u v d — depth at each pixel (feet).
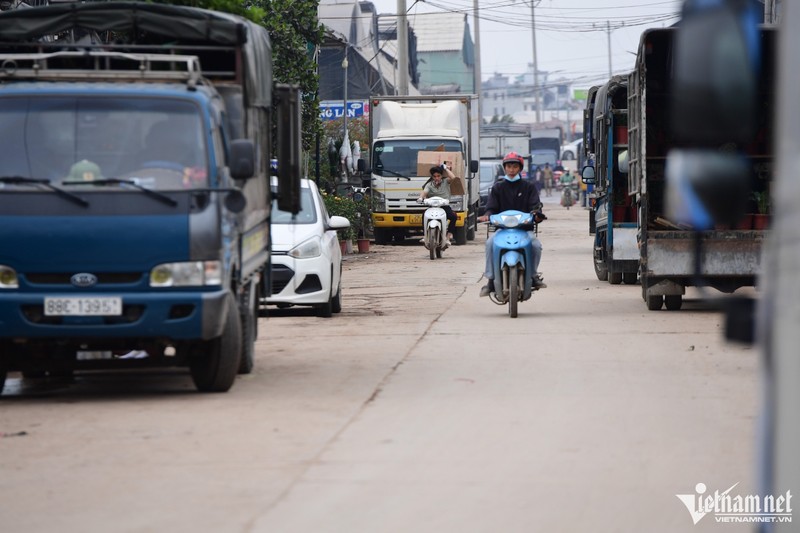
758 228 183.01
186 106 97.35
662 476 67.31
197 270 92.99
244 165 95.20
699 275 39.11
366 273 249.34
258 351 127.34
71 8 108.47
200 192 93.66
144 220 92.73
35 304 92.38
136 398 97.45
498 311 167.32
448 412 87.92
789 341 35.55
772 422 37.19
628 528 56.80
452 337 135.74
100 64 109.70
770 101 180.24
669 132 186.91
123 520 59.36
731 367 110.22
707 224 37.27
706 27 34.78
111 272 92.53
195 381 98.99
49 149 95.35
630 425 82.28
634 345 126.62
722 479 66.49
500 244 158.10
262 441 78.18
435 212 288.71
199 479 67.72
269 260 126.41
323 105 388.16
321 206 172.76
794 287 35.29
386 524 57.77
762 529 41.06
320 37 257.14
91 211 92.84
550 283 216.54
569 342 129.70
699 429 80.84
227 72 109.19
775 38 155.22
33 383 110.01
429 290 206.28
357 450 74.90
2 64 104.22
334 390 99.25
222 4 136.05
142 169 94.99
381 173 344.28
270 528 57.36
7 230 92.58
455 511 59.98
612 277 212.84
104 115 96.73
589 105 253.85
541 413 86.99
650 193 189.16
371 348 127.44
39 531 57.82
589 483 65.72
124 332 92.58
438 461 71.46
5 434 82.07
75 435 81.35
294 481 66.85
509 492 63.82
